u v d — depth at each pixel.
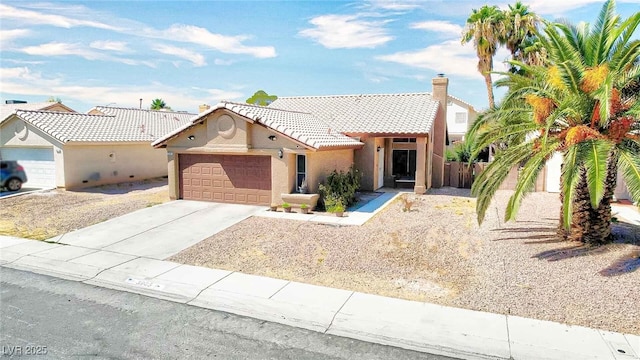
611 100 10.55
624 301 8.45
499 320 7.94
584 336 7.30
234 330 7.84
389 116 23.62
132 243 13.34
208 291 9.55
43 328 7.88
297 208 17.20
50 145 23.56
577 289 9.08
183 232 14.49
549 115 11.50
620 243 11.89
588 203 11.87
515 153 12.26
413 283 9.81
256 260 11.56
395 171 25.69
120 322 8.14
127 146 27.27
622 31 10.91
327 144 17.81
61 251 12.57
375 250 12.12
